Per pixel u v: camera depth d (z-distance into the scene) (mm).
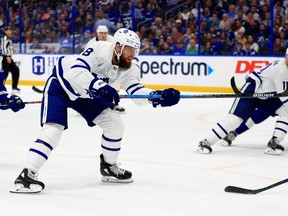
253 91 7836
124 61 5539
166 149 8102
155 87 18234
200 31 17953
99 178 6195
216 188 5762
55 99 5504
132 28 19328
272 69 7660
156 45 18812
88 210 4895
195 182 6035
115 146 5855
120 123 5812
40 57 20422
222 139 8367
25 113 12602
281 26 16734
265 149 8164
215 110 13281
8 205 5031
